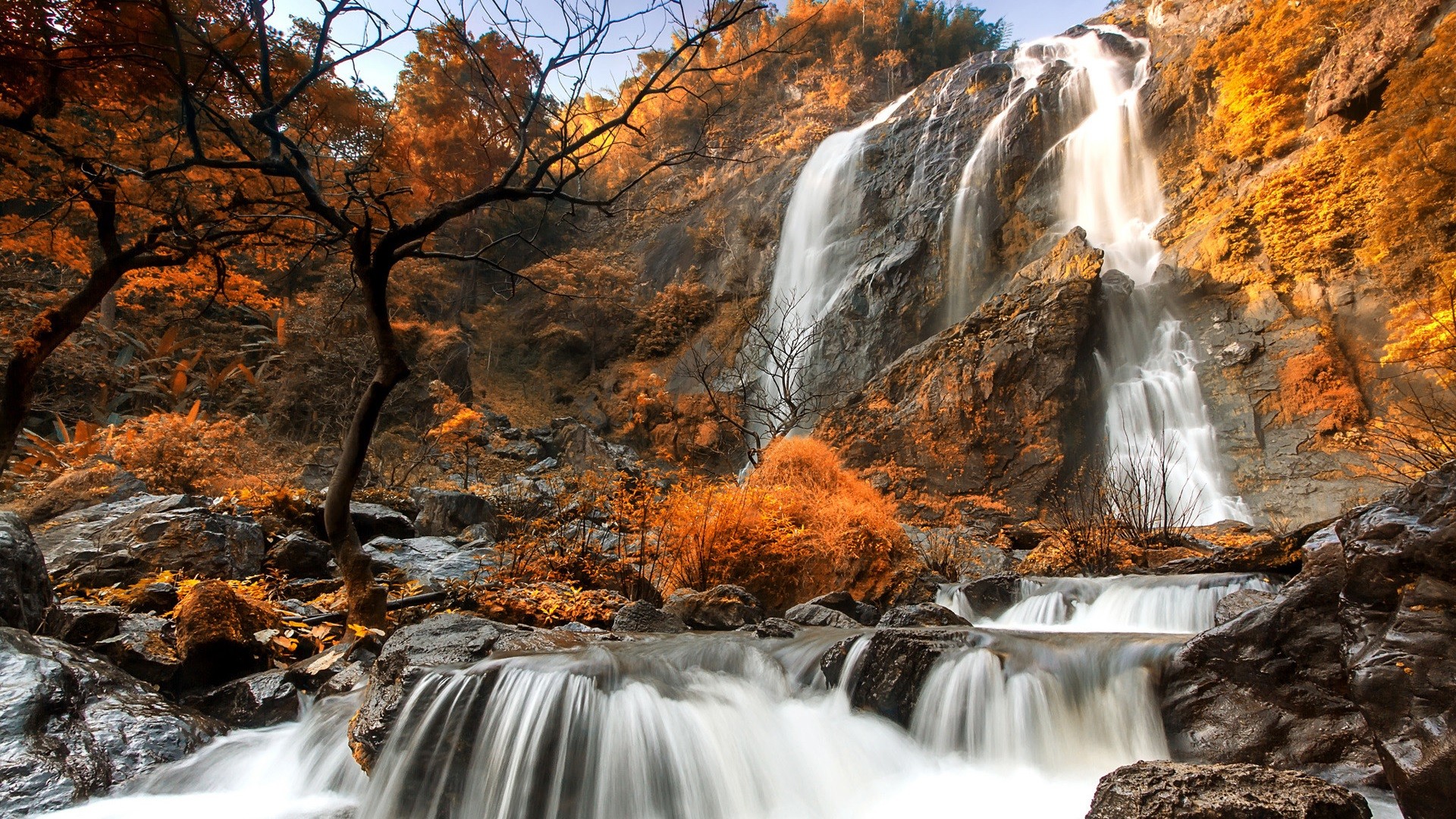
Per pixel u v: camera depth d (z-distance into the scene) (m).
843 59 48.06
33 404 18.34
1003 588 7.71
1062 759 3.92
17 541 4.53
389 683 3.85
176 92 5.85
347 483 5.61
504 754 3.47
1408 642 2.72
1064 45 31.91
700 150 7.14
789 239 34.66
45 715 3.66
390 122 6.33
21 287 18.50
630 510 8.52
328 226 6.04
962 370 18.34
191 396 21.19
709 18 5.80
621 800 3.52
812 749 3.96
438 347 27.75
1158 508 11.07
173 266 7.33
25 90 5.59
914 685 4.27
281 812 3.47
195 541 6.39
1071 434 17.39
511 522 9.68
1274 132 20.06
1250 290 18.08
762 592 8.16
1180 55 24.92
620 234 43.00
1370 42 17.66
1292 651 3.62
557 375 35.56
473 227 30.95
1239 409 16.62
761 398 27.94
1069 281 18.53
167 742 3.87
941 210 28.56
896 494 17.52
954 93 33.00
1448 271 12.95
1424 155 12.27
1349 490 14.01
